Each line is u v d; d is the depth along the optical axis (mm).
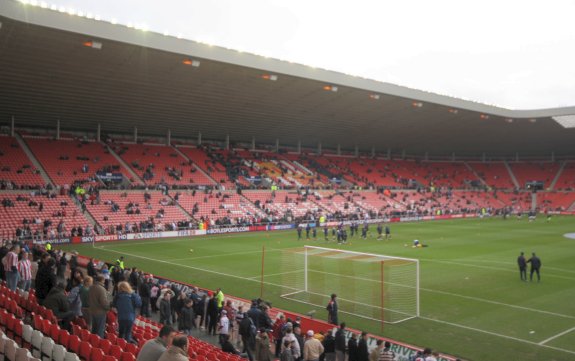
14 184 48531
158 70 43938
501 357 15305
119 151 62656
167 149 68375
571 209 86500
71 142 60531
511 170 102250
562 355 15461
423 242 44906
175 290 19078
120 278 21359
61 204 47406
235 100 55312
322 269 28859
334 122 69250
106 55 39469
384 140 84750
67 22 33469
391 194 81250
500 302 22188
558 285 25828
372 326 18562
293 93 53625
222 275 28375
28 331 10602
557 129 78625
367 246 42031
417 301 20141
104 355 9234
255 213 59188
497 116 68750
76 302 13641
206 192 60156
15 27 32938
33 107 52781
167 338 7168
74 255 24812
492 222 68188
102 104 53344
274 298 22844
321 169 80938
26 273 17547
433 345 16422
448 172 100000
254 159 75500
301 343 14203
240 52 42500
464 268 30953
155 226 49000
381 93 54000
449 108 63094
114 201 51812
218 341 16812
